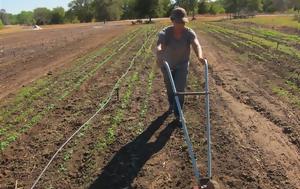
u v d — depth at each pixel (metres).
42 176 7.66
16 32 65.94
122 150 8.59
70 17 139.62
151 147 8.70
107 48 26.59
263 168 7.75
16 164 8.22
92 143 9.05
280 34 35.09
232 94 12.59
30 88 14.62
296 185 7.17
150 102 11.91
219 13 120.50
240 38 31.22
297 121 10.09
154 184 7.24
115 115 10.85
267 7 113.00
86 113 11.25
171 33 9.39
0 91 14.64
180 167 7.79
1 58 24.52
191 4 97.12
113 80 15.30
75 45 30.89
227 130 9.45
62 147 8.88
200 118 10.27
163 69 9.60
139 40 31.23
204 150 8.45
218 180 7.26
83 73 17.05
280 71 15.86
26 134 9.84
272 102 11.66
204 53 21.94
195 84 13.98
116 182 7.34
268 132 9.45
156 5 90.38
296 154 8.38
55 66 19.78
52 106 12.05
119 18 123.88
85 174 7.66
